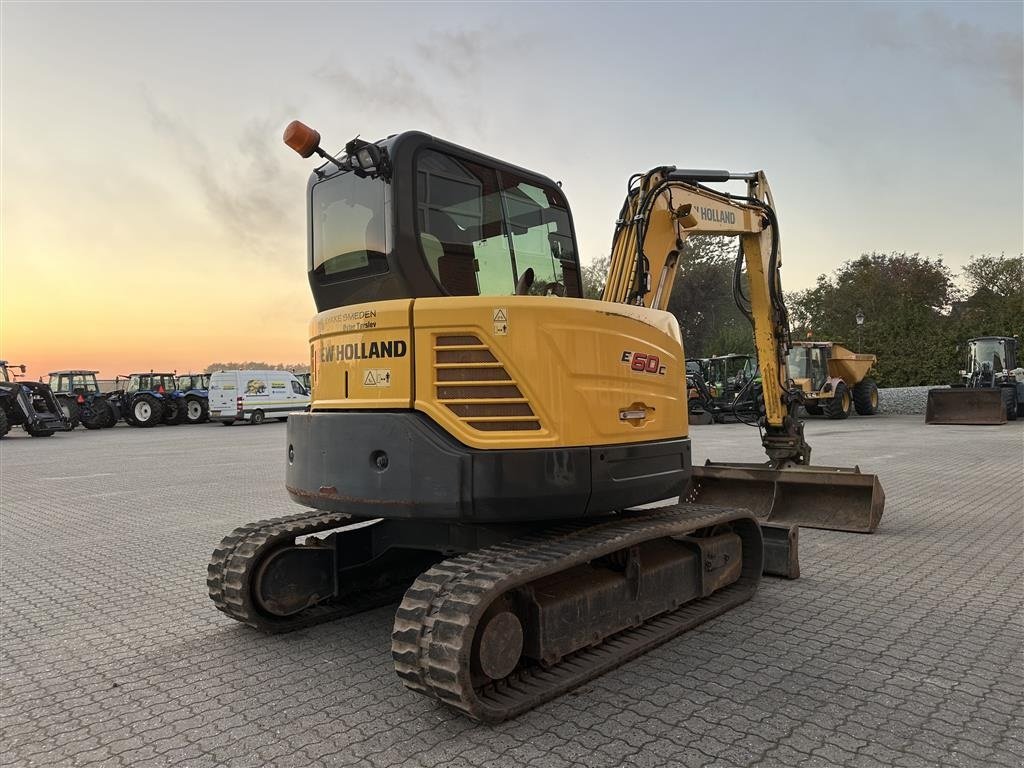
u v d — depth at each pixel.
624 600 3.86
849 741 2.91
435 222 3.78
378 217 3.73
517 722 3.13
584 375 3.62
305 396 30.53
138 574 5.88
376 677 3.70
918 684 3.44
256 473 12.37
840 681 3.49
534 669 3.52
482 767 2.77
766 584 5.17
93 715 3.34
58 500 9.77
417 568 5.12
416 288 3.65
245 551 4.23
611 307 3.83
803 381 21.75
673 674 3.60
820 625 4.30
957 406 20.80
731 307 44.91
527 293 4.07
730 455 12.97
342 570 4.61
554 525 4.00
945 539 6.45
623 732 3.02
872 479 6.69
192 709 3.37
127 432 25.05
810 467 7.25
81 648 4.21
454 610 3.00
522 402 3.47
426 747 2.95
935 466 11.18
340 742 3.01
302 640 4.27
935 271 45.62
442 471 3.35
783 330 7.19
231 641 4.28
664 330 4.29
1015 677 3.52
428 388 3.46
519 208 4.31
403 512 3.41
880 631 4.18
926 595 4.86
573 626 3.53
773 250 7.04
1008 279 43.91
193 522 8.02
